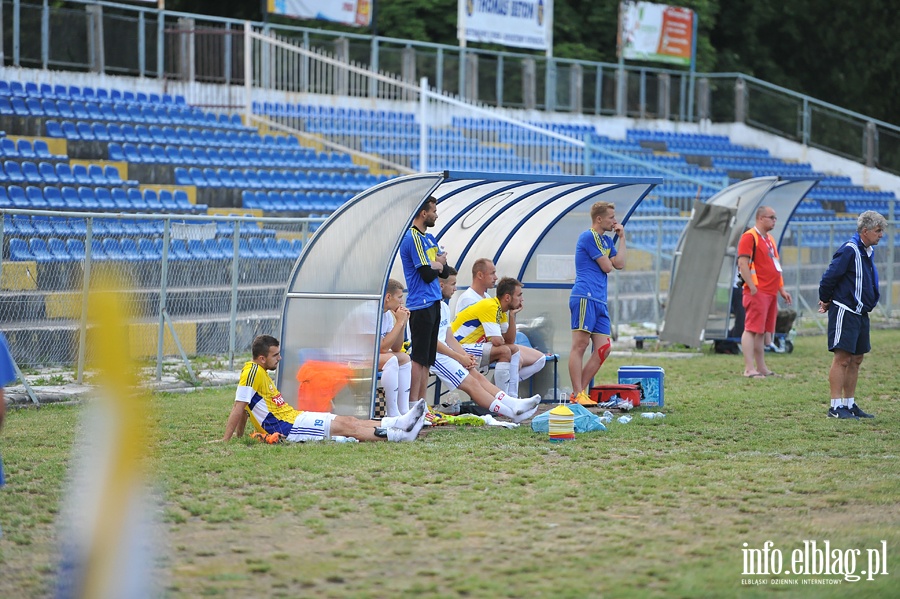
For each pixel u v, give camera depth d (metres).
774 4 96.19
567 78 71.44
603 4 86.69
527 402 22.22
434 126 63.62
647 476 16.42
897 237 53.69
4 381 11.88
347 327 21.23
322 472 16.69
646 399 24.44
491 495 15.11
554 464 17.42
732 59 95.62
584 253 23.59
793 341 40.88
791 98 77.56
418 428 19.75
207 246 36.78
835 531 13.20
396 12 78.00
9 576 11.48
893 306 52.78
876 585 11.10
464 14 65.81
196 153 49.12
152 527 13.07
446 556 12.07
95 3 51.97
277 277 34.91
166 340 31.00
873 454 18.38
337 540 12.80
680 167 67.25
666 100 77.12
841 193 71.88
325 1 60.44
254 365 19.59
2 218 25.31
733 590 10.88
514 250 26.36
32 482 16.05
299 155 53.41
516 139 66.12
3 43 49.44
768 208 29.84
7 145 42.41
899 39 99.12
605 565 11.73
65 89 49.72
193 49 55.28
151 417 22.44
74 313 28.47
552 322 26.09
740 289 36.31
